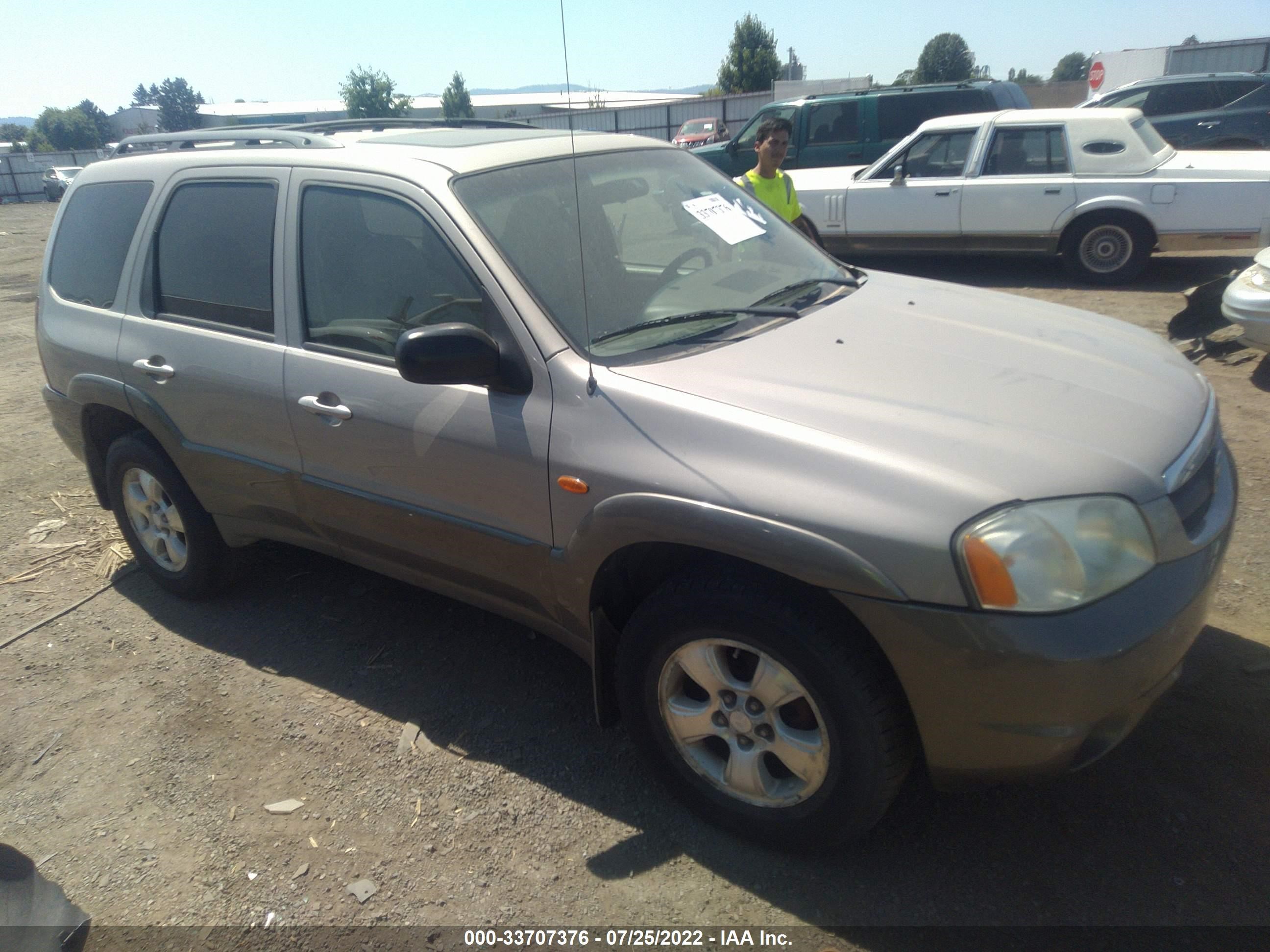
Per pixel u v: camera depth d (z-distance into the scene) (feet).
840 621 7.23
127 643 12.39
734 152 42.75
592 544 8.16
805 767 7.72
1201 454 7.92
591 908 7.85
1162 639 6.86
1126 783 8.77
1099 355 8.98
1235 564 12.39
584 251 9.44
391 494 9.75
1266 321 18.08
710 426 7.57
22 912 8.06
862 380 8.01
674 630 7.97
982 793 8.80
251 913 8.00
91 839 8.95
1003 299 10.94
